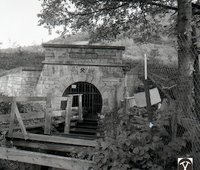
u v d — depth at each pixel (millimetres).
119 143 3131
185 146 3086
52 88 11539
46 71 11680
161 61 14359
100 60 11547
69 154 6312
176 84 3713
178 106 3516
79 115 10383
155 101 4051
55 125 8414
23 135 6133
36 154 3967
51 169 6102
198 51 4570
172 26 8484
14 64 15633
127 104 5719
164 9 8469
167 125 3426
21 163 6078
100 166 3049
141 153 2902
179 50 4406
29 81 11938
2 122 6660
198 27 6230
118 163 2906
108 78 11453
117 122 4445
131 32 9758
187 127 3213
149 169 2928
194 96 3986
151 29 9680
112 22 9016
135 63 13625
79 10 8367
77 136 7180
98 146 3414
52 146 6117
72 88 12602
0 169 5699
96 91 12773
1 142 5840
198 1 7254
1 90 11961
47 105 7223
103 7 8289
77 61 11570
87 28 9195
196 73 4316
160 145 3037
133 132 3471
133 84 10734
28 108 9547
